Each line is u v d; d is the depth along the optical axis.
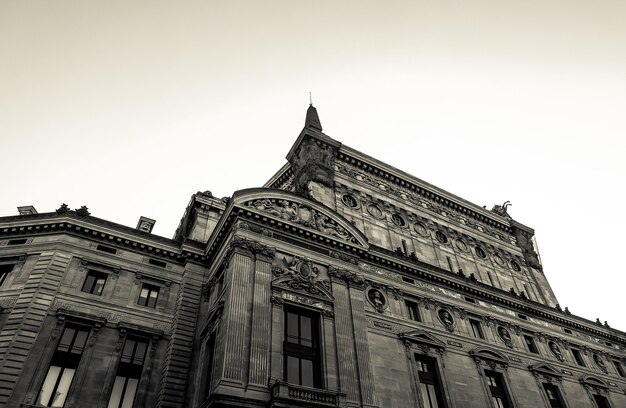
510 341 47.47
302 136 52.12
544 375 46.75
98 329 34.78
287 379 31.03
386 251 44.25
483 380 41.47
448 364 40.41
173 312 38.72
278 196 40.81
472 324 46.66
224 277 36.53
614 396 51.47
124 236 40.31
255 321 31.81
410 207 55.97
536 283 61.12
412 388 36.59
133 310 37.25
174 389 33.31
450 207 61.09
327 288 37.38
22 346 31.31
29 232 38.47
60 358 32.66
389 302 41.53
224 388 27.86
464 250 57.12
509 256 62.03
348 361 33.84
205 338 35.34
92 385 32.34
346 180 52.16
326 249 40.28
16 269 36.16
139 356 35.53
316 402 29.17
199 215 47.66
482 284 49.78
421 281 45.81
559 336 53.16
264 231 37.88
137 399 33.16
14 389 29.59
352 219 48.56
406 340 39.22
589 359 53.81
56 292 35.06
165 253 41.53
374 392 33.41
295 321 34.56
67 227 38.72
